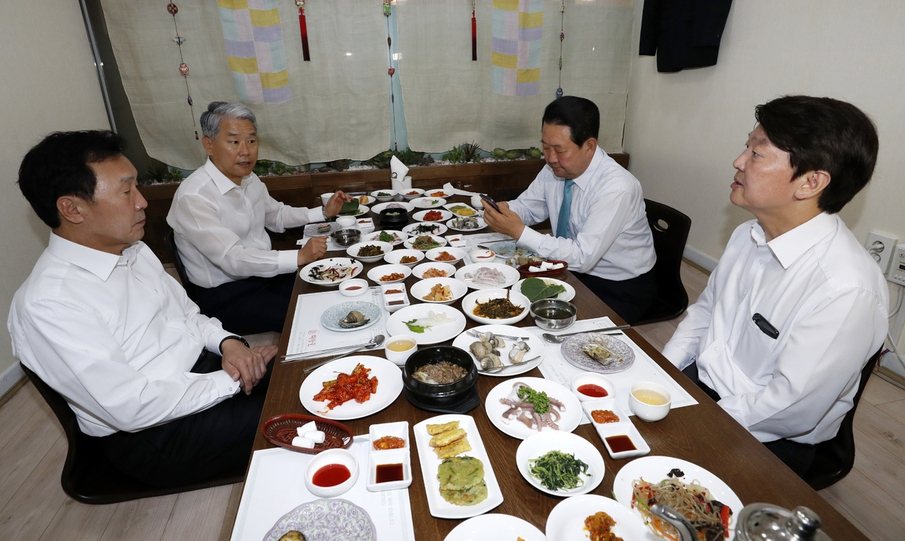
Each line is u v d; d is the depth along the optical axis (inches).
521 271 72.4
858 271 44.7
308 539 31.2
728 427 40.1
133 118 150.4
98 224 50.3
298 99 153.6
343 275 72.6
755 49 121.7
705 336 60.2
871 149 42.6
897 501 70.7
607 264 91.2
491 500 33.4
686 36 136.8
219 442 56.7
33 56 117.0
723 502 32.7
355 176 162.1
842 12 99.7
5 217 104.6
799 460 51.1
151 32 139.7
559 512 31.8
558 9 158.9
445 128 167.9
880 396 92.6
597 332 54.7
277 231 109.0
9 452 84.3
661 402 42.2
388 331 54.7
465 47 158.6
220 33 142.9
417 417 41.9
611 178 82.0
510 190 174.4
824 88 105.0
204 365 65.0
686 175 151.8
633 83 173.2
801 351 45.2
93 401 50.0
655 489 33.8
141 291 58.2
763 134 45.7
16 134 108.6
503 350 51.3
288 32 146.4
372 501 34.0
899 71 90.2
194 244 86.7
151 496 57.3
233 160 85.9
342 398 43.5
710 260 145.4
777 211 48.1
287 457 38.1
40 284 48.8
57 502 72.7
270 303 91.0
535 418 40.6
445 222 102.2
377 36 152.1
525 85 165.6
